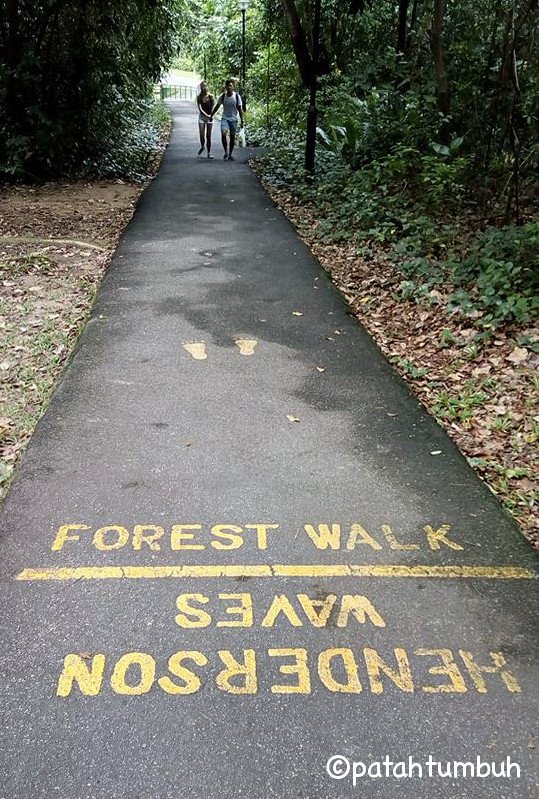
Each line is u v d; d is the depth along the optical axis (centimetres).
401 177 1033
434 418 466
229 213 1136
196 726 237
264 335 611
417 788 218
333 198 1162
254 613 288
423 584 308
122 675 257
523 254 690
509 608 294
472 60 999
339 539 337
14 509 355
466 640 276
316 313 672
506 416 473
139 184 1465
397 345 608
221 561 319
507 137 919
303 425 451
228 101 1703
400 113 1140
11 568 313
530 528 358
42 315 664
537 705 248
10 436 438
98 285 756
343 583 307
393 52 1254
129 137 1766
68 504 360
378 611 291
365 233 927
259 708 244
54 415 456
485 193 953
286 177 1384
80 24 1492
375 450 421
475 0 1031
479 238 786
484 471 409
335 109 1447
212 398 486
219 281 769
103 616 285
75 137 1539
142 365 541
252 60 2950
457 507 366
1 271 802
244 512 356
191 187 1371
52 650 268
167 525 345
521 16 879
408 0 1305
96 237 986
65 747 229
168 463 401
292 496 371
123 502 363
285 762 226
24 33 1462
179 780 219
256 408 473
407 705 247
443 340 596
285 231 1022
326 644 273
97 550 326
